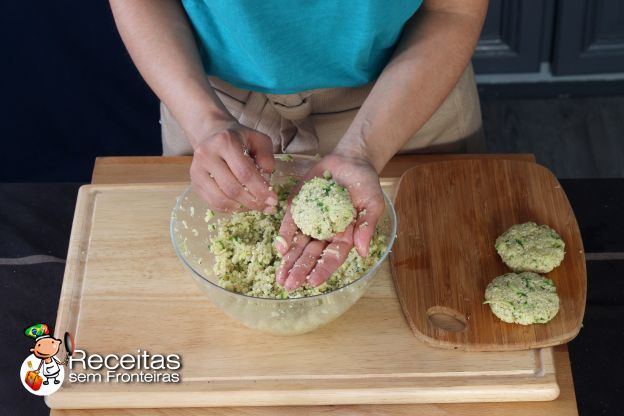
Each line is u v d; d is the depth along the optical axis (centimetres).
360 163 116
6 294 137
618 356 129
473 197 139
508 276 124
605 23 258
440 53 125
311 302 106
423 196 139
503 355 118
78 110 233
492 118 274
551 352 117
